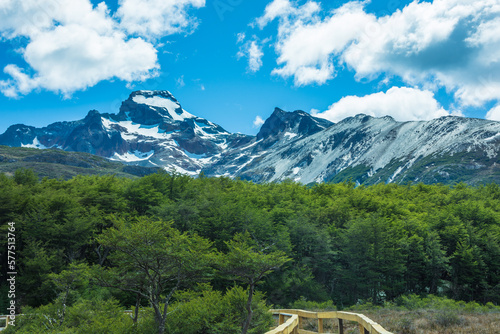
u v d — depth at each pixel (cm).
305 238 4722
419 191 9450
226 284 3638
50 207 4728
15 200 4584
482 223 5809
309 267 4522
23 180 6731
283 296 4006
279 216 5334
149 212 5294
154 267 1898
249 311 1812
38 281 3838
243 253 1798
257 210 5234
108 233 1841
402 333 1288
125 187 5891
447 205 7250
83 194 5516
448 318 1418
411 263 4862
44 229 4194
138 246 1777
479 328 1220
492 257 4897
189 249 1905
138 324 1897
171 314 1941
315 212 5800
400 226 5159
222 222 4566
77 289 3172
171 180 6425
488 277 5041
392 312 2192
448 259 4784
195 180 7444
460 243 5069
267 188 7994
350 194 7575
